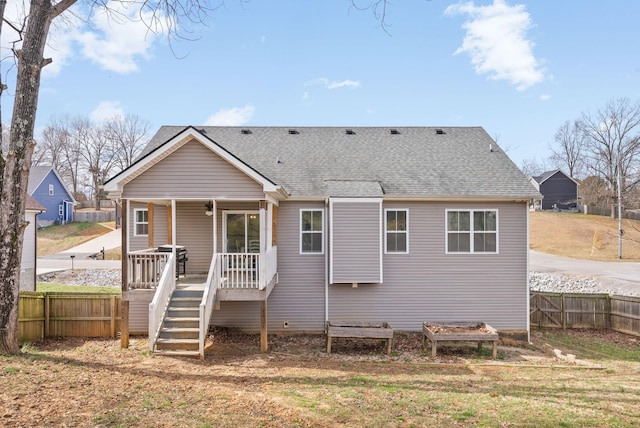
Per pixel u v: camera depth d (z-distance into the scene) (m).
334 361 10.13
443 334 10.96
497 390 7.68
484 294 13.27
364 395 6.92
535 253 33.34
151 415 5.48
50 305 12.41
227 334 12.83
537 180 57.78
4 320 8.21
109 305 12.50
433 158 15.02
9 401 5.62
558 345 12.79
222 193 10.56
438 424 5.59
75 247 34.41
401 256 13.24
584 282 21.70
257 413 5.77
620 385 8.31
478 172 14.16
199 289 10.91
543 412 6.21
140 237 13.91
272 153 15.23
